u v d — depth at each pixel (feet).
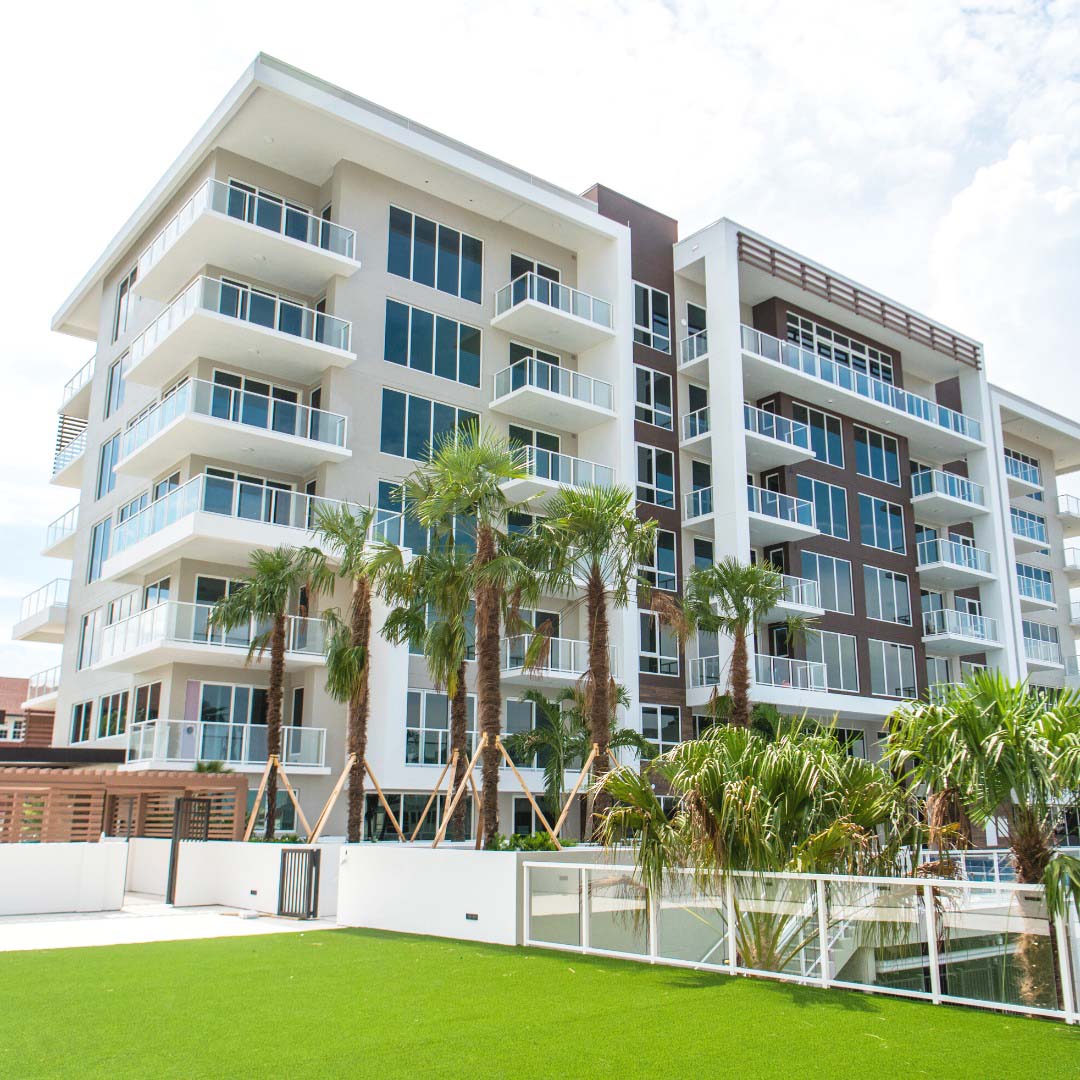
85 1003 30.30
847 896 32.86
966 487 140.77
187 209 92.53
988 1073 22.41
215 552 88.43
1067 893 28.04
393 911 50.85
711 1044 25.03
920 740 34.58
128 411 109.29
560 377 106.83
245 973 35.91
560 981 34.01
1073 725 31.35
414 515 96.32
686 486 116.37
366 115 95.09
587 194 120.37
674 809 38.65
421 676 94.07
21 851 60.70
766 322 125.18
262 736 86.33
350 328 95.96
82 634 111.14
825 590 120.47
